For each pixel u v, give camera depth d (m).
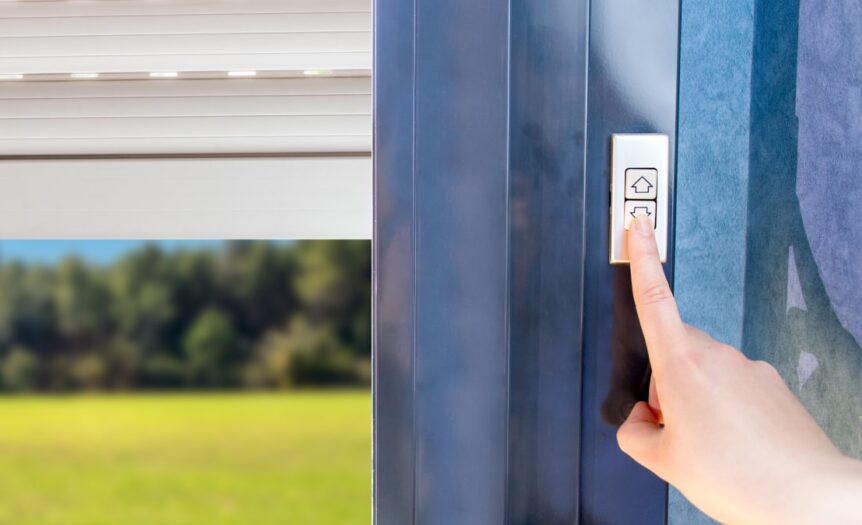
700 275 0.55
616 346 0.49
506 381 0.50
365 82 0.70
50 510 6.07
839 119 0.42
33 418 6.71
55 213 0.73
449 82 0.49
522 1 0.48
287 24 0.69
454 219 0.50
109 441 6.29
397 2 0.49
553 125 0.49
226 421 6.50
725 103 0.54
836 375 0.43
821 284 0.45
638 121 0.48
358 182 0.71
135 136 0.72
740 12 0.53
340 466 6.15
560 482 0.50
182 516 5.95
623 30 0.48
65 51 0.71
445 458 0.51
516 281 0.50
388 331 0.51
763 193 0.52
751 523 0.34
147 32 0.70
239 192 0.72
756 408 0.36
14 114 0.72
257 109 0.71
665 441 0.39
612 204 0.48
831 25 0.42
